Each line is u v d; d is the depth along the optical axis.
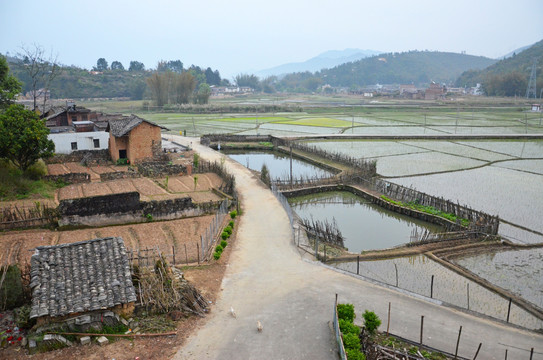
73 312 18.39
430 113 149.12
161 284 21.89
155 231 34.28
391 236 37.19
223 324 20.91
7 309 20.31
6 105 53.50
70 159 60.91
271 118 135.38
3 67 53.31
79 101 190.62
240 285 25.19
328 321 21.39
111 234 33.31
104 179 50.66
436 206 41.34
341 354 17.95
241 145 83.12
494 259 31.36
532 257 31.67
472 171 59.78
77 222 34.16
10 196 39.69
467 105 175.62
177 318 20.92
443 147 80.12
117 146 59.72
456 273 28.97
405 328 21.06
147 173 53.12
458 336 19.55
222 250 29.66
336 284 25.66
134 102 191.75
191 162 60.69
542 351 19.59
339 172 59.50
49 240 31.36
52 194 43.34
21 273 22.02
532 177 56.25
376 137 90.44
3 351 17.88
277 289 24.80
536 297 26.14
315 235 34.78
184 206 37.97
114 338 19.05
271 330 20.50
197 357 18.34
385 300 23.91
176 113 155.75
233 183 45.34
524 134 92.19
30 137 42.78
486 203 44.34
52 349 18.09
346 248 33.66
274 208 41.66
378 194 47.38
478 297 25.81
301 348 19.14
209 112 155.75
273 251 30.69
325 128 108.69
